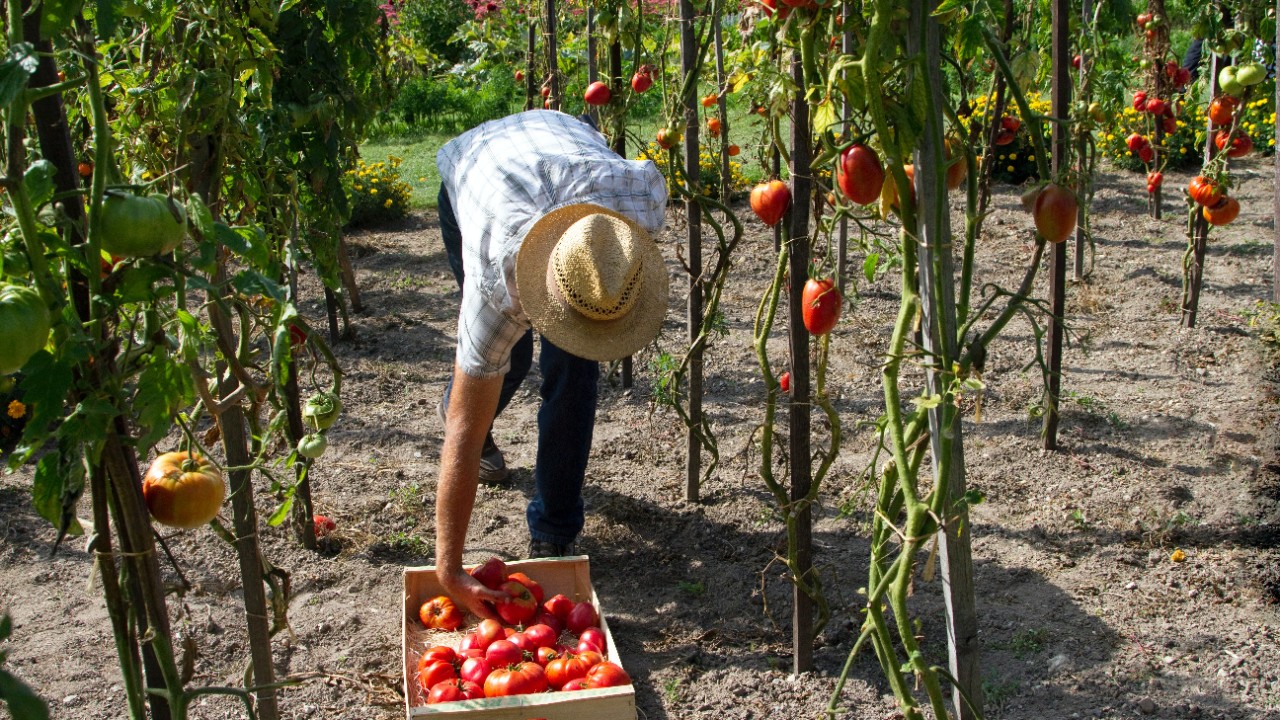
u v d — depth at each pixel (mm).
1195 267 5980
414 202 10000
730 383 5676
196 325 1870
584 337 2941
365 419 5285
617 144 5000
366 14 3715
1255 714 3014
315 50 3592
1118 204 8672
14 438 4883
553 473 3684
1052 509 4227
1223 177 5059
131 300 1559
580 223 2869
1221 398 5180
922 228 2193
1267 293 6578
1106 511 4188
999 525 4145
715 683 3279
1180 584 3680
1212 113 5172
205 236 1631
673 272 7633
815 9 2355
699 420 4336
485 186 3172
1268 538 3926
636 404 5430
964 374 2164
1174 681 3174
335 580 3850
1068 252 7441
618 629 3578
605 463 4809
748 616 3633
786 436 4949
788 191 2895
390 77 4855
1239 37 5480
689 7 4051
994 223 8344
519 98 14430
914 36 2084
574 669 3021
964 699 2393
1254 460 4523
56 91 1423
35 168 1456
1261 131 9727
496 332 3029
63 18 1502
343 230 8992
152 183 1562
